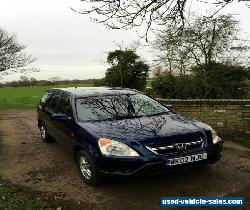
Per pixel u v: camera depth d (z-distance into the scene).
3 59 27.19
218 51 13.16
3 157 7.52
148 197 4.94
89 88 7.35
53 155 7.48
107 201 4.88
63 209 4.70
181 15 5.95
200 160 5.07
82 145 5.41
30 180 5.94
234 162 6.40
